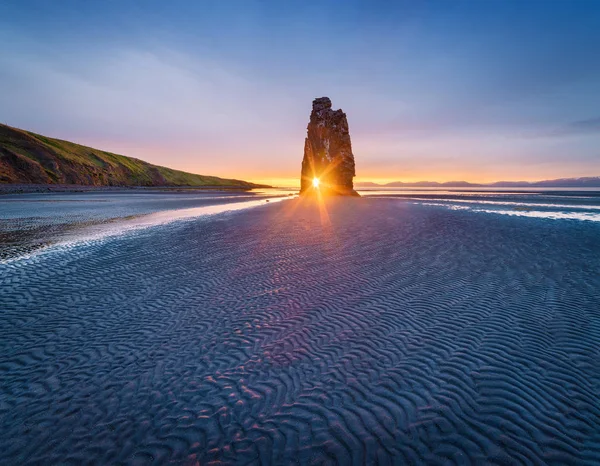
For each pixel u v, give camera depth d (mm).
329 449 3879
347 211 32844
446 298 8469
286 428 4211
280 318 7516
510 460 3650
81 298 8781
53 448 3959
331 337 6598
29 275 10820
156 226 22625
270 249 14656
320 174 66562
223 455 3820
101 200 53062
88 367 5617
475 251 13555
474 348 6012
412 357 5785
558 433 4020
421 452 3797
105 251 14406
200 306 8234
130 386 5102
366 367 5527
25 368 5586
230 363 5727
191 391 4980
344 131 65062
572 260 11891
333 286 9602
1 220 26359
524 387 4867
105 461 3779
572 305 7820
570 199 54562
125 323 7285
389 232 18703
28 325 7176
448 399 4656
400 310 7805
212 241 16672
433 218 25516
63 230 20828
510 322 7008
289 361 5766
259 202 51125
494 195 74688
